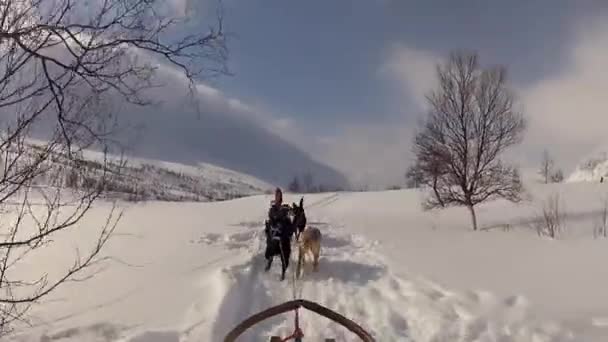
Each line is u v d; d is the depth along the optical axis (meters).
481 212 26.88
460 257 11.25
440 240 14.46
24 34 3.32
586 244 11.99
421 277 9.30
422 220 24.64
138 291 8.18
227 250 12.59
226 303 7.55
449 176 21.67
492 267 9.97
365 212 28.56
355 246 14.31
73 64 3.43
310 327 7.05
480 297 7.82
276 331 6.94
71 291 8.03
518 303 7.49
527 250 11.79
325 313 5.32
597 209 23.14
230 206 28.78
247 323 5.22
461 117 21.12
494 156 21.34
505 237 14.91
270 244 10.44
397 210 29.53
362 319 7.45
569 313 6.93
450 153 21.34
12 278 8.30
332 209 30.42
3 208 4.05
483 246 12.77
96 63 3.46
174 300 7.73
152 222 17.75
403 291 8.77
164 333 6.20
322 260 11.60
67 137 3.60
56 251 10.80
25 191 3.89
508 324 6.74
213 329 6.50
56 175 3.89
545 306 7.27
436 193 22.02
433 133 21.69
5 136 3.56
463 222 23.70
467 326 6.75
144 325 6.56
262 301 8.48
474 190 21.27
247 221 19.62
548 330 6.45
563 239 13.53
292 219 11.54
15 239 5.29
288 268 10.93
